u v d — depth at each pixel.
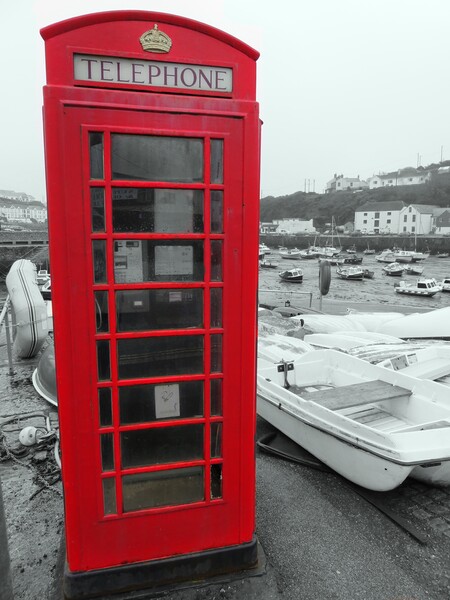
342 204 117.50
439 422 3.99
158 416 2.80
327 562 3.15
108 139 2.42
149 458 2.82
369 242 85.25
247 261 2.70
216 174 2.62
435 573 3.08
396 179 117.75
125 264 2.60
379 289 38.53
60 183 2.39
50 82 2.34
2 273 53.53
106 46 2.38
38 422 5.42
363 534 3.48
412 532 3.45
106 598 2.78
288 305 15.62
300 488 4.12
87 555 2.75
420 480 4.13
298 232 107.75
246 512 2.96
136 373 2.72
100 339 2.59
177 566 2.87
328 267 10.01
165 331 2.68
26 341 7.79
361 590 2.91
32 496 3.90
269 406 5.09
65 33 2.33
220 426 2.88
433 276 49.38
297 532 3.47
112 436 2.71
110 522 2.75
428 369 6.41
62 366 2.55
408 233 89.00
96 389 2.62
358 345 8.39
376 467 3.72
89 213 2.46
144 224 2.58
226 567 2.97
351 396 4.75
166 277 2.66
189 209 2.62
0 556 2.18
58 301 2.49
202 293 2.72
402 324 11.27
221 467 2.90
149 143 2.52
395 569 3.11
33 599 2.82
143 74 2.44
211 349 2.80
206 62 2.50
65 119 2.35
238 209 2.64
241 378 2.82
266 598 2.82
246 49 2.54
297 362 6.02
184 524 2.87
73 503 2.68
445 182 105.75
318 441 4.33
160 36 2.43
